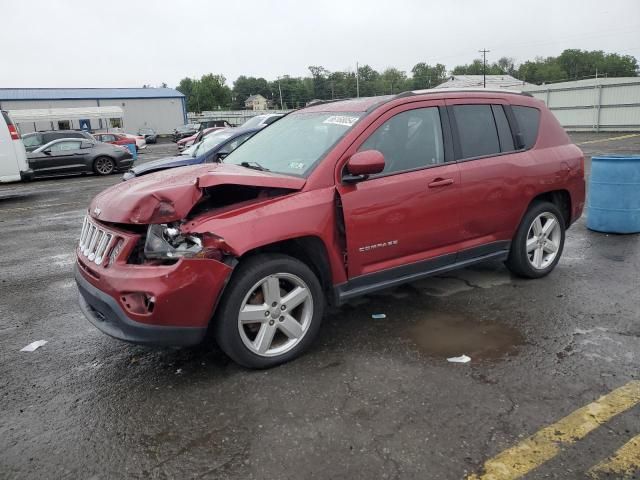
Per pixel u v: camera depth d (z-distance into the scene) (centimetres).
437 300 463
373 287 393
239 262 335
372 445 267
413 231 398
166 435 283
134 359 375
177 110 6159
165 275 303
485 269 547
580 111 2730
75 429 292
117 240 325
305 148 395
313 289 357
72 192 1402
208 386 331
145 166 884
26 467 261
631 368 336
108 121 4741
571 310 432
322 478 245
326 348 376
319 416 294
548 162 486
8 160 1273
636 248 619
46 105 5400
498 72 12244
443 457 257
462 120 438
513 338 384
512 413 291
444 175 411
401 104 404
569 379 324
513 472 245
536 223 493
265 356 345
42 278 596
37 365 372
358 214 366
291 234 338
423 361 353
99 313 344
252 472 251
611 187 682
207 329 334
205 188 328
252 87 14012
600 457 254
